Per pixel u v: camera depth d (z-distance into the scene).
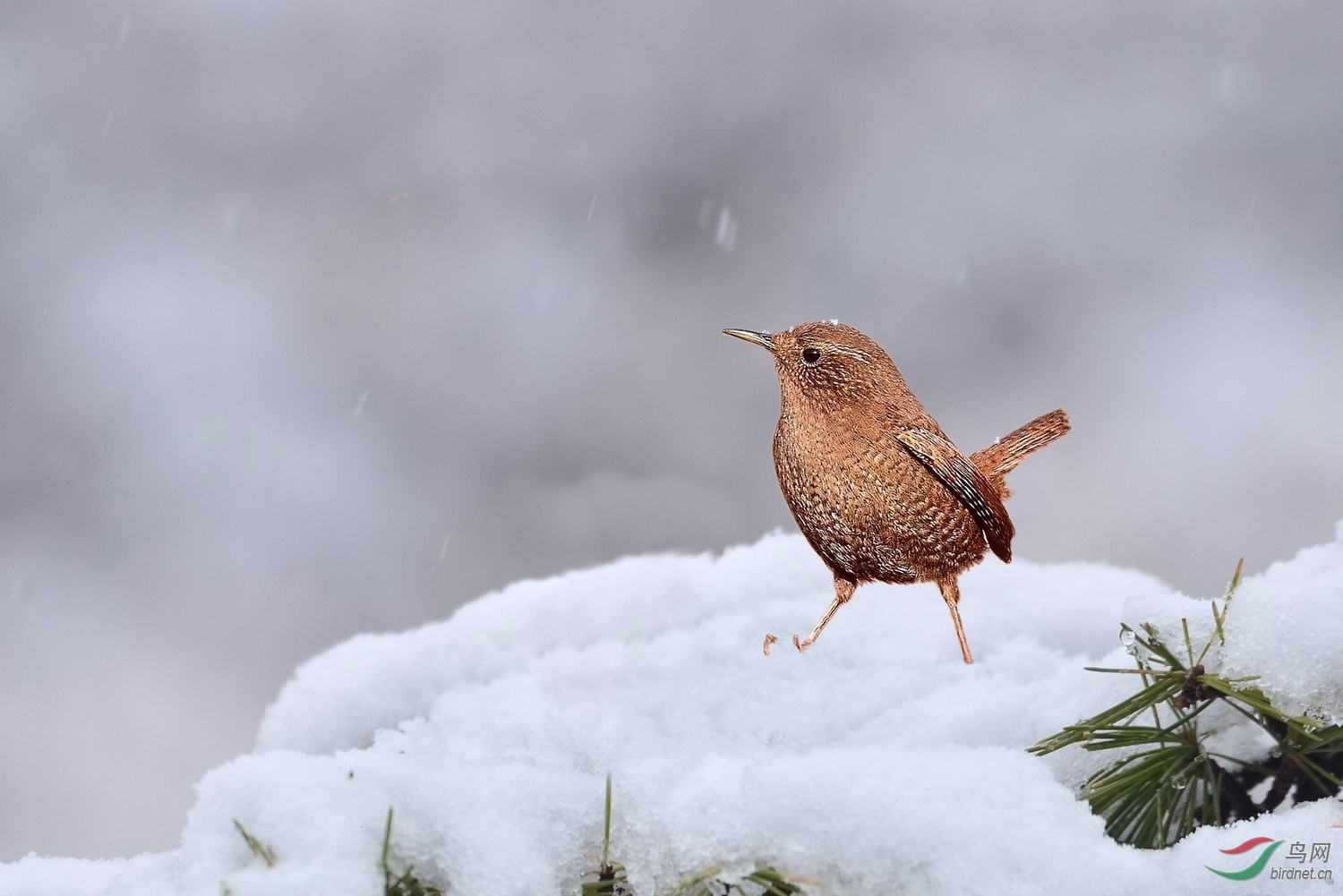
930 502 3.53
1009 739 3.46
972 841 3.21
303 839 3.19
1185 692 3.43
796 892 3.22
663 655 3.55
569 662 3.55
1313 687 3.42
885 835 3.23
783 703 3.51
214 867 3.17
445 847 3.24
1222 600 3.43
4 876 3.42
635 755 3.43
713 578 3.61
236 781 3.34
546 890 3.22
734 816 3.31
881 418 3.54
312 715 3.55
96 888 3.42
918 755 3.41
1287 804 3.42
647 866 3.32
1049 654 3.52
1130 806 3.42
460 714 3.51
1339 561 3.45
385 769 3.40
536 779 3.40
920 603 3.57
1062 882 3.15
